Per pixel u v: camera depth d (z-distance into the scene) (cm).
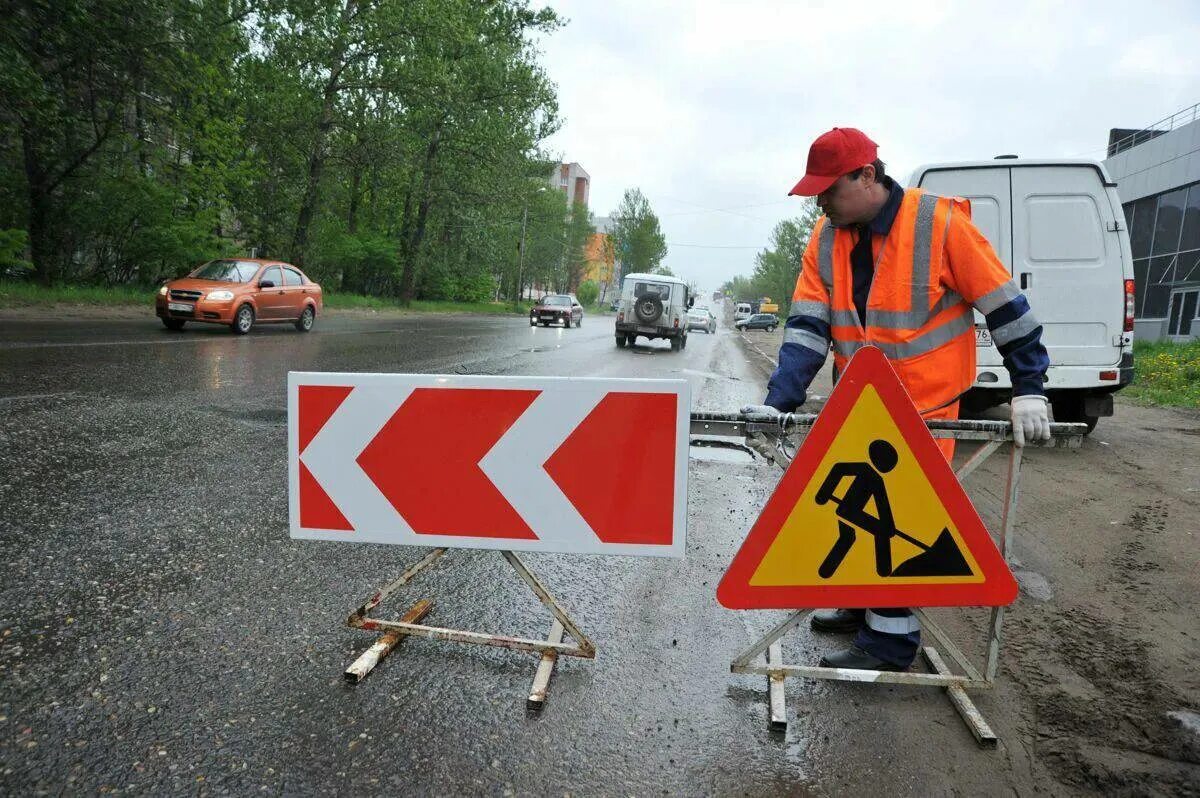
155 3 1598
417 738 212
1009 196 670
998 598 235
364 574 332
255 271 1603
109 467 468
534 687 238
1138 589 349
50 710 215
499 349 1611
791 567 237
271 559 341
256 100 2375
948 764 211
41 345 1009
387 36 2452
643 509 253
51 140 1692
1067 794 200
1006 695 249
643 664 264
